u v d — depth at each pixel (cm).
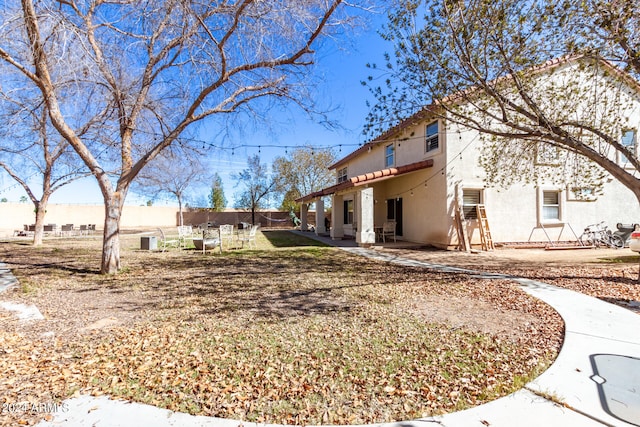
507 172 1055
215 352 349
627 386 268
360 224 1333
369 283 673
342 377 296
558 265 831
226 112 799
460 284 645
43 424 229
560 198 1245
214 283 686
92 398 262
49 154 1428
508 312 471
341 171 2286
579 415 231
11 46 609
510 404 248
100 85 722
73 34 589
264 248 1321
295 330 413
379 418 236
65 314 482
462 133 1146
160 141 846
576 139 620
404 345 364
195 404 254
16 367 313
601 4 509
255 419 236
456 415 236
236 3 661
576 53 578
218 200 3788
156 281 708
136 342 377
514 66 609
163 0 619
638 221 1316
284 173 3375
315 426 228
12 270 839
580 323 413
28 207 2762
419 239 1318
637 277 654
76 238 1922
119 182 814
